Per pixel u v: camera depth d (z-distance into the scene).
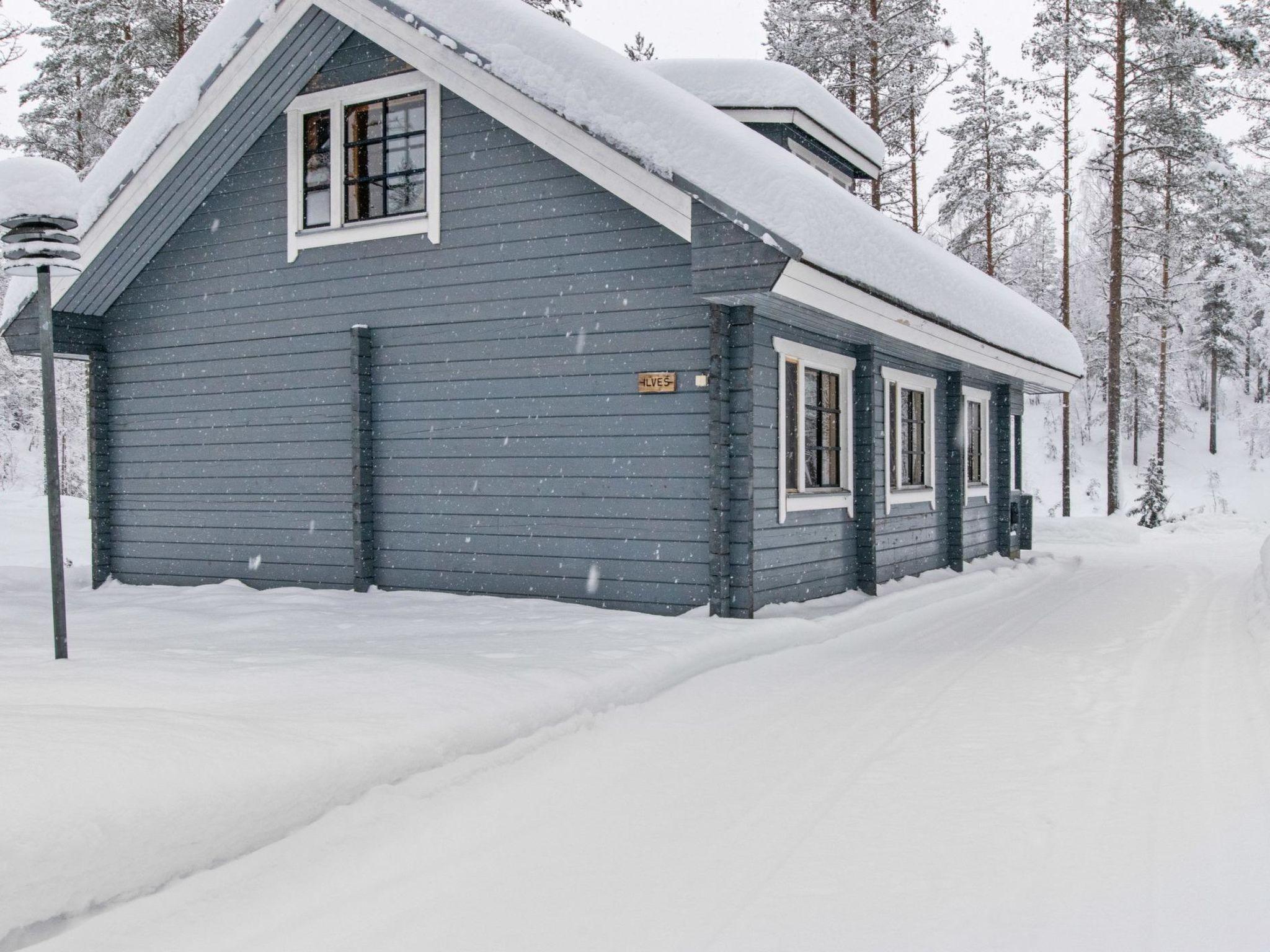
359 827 3.71
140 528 10.90
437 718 4.45
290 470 9.88
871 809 3.98
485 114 8.68
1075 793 4.01
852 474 9.84
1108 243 30.44
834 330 8.79
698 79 11.05
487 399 8.76
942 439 12.67
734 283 6.63
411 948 2.91
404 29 8.15
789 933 2.94
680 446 7.93
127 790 3.18
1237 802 3.75
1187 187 24.81
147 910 3.05
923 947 2.80
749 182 6.73
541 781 4.36
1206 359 49.97
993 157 28.39
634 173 7.12
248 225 9.99
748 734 5.13
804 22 23.81
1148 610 9.62
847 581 9.75
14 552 18.11
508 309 8.62
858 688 6.16
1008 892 3.13
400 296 9.16
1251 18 26.97
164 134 9.32
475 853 3.63
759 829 3.81
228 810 3.38
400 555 9.23
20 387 34.28
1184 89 23.42
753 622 7.37
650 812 4.04
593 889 3.31
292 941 2.95
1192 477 45.16
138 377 10.83
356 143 9.43
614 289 8.16
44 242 5.38
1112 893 3.07
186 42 22.69
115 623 7.60
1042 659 7.05
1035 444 49.94
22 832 2.84
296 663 5.38
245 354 10.09
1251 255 29.28
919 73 23.41
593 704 5.34
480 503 8.80
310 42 9.07
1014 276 39.84
